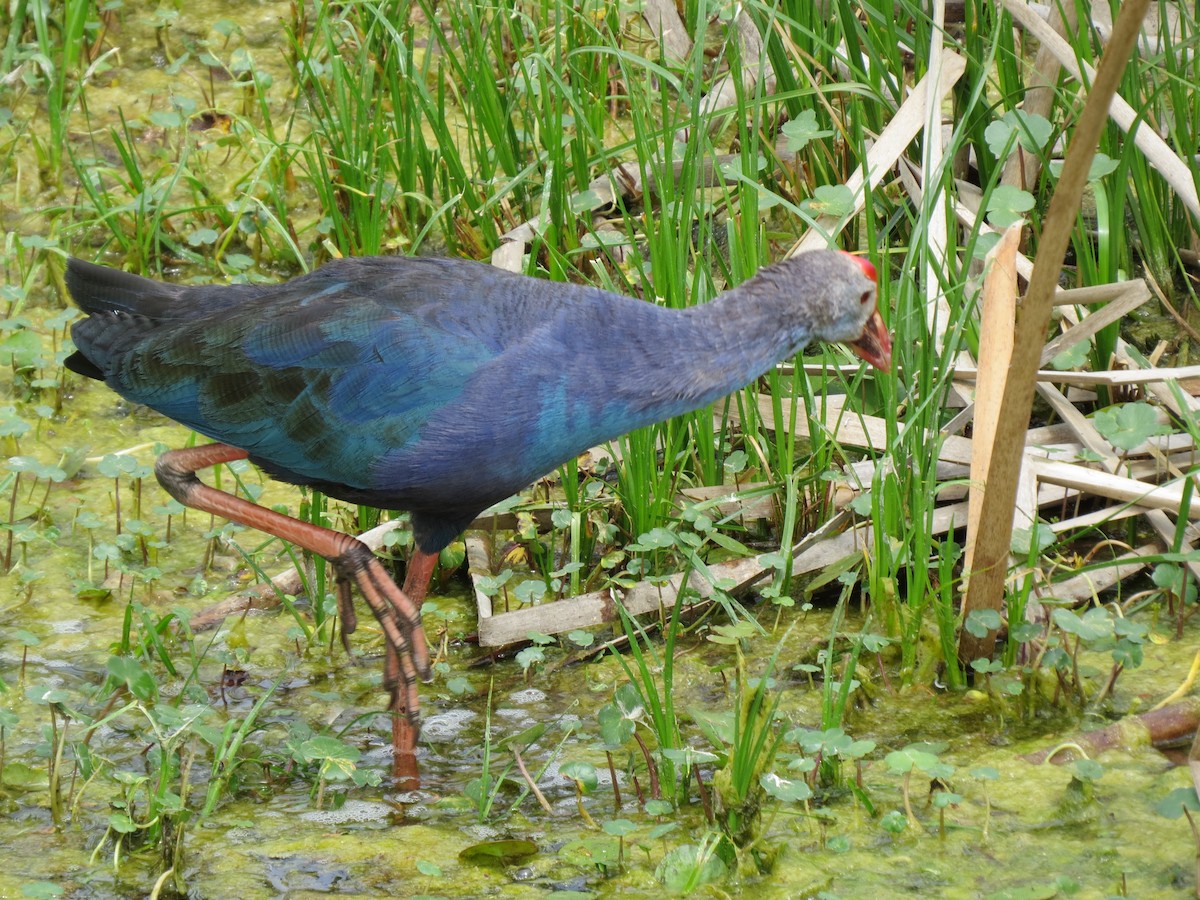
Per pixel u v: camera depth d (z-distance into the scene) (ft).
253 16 48.62
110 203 40.63
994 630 27.35
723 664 29.14
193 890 23.31
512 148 40.06
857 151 36.35
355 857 24.02
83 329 27.09
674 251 32.71
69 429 35.70
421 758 27.09
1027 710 27.07
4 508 32.99
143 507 33.86
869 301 26.12
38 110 44.83
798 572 30.76
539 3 43.98
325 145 42.86
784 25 37.91
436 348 24.59
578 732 27.61
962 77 37.65
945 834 24.02
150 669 28.91
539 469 25.39
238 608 31.01
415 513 26.40
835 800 25.08
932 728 26.96
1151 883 22.77
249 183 41.27
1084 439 31.60
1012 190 33.40
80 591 30.96
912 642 28.19
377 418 24.94
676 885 23.02
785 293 25.48
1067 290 31.63
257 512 26.55
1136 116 33.40
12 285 38.73
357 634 30.71
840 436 32.30
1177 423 31.99
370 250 36.81
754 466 32.86
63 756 26.48
